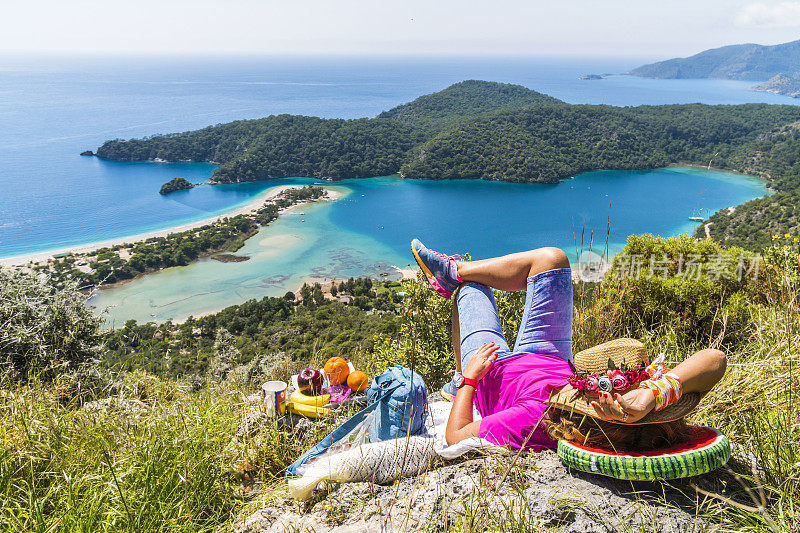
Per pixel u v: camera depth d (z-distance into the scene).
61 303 3.99
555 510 1.30
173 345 43.22
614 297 3.16
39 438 1.87
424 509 1.47
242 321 56.12
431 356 4.10
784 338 2.38
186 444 1.90
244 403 2.71
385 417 2.13
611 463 1.30
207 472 1.85
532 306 1.92
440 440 1.93
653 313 3.57
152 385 2.87
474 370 1.80
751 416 1.83
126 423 2.07
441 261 2.19
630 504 1.33
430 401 2.72
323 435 2.36
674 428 1.42
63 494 1.57
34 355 3.38
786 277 3.49
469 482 1.54
